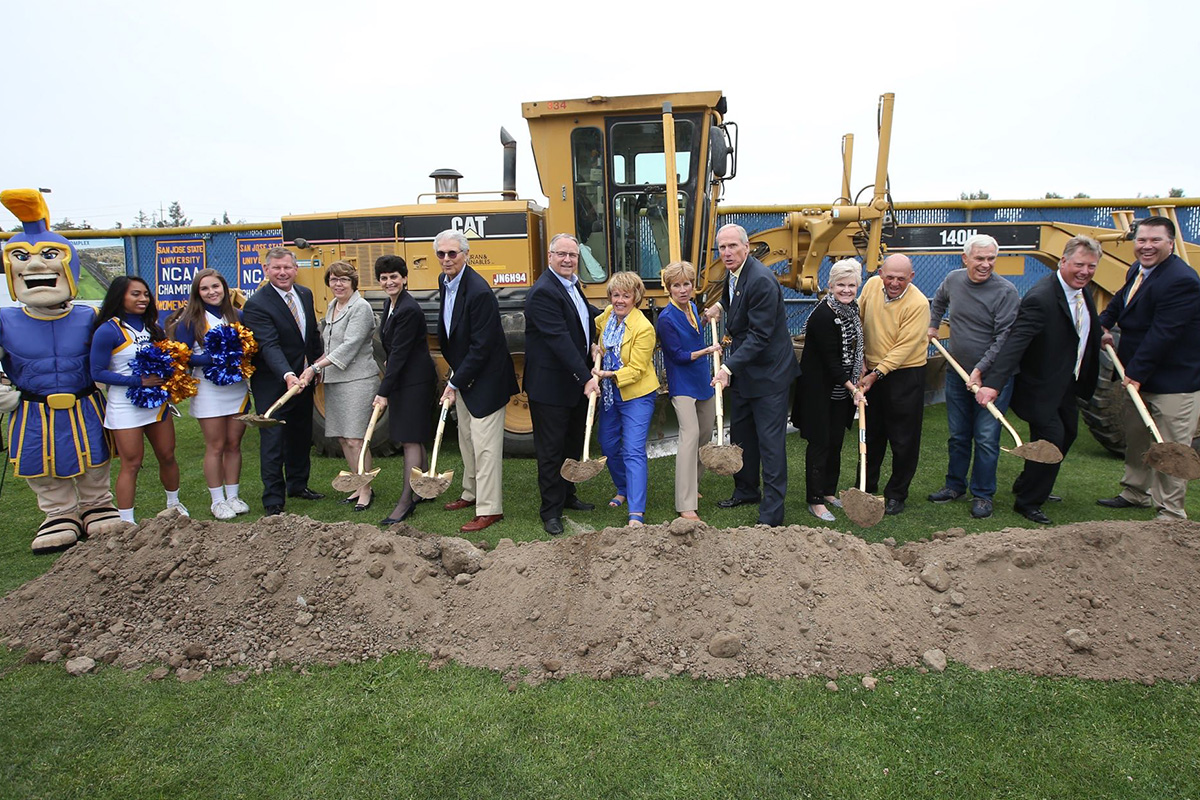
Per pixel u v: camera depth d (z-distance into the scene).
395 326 4.48
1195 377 4.13
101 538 3.64
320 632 3.16
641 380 4.32
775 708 2.63
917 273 9.16
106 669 2.97
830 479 4.70
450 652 3.04
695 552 3.33
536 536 4.40
